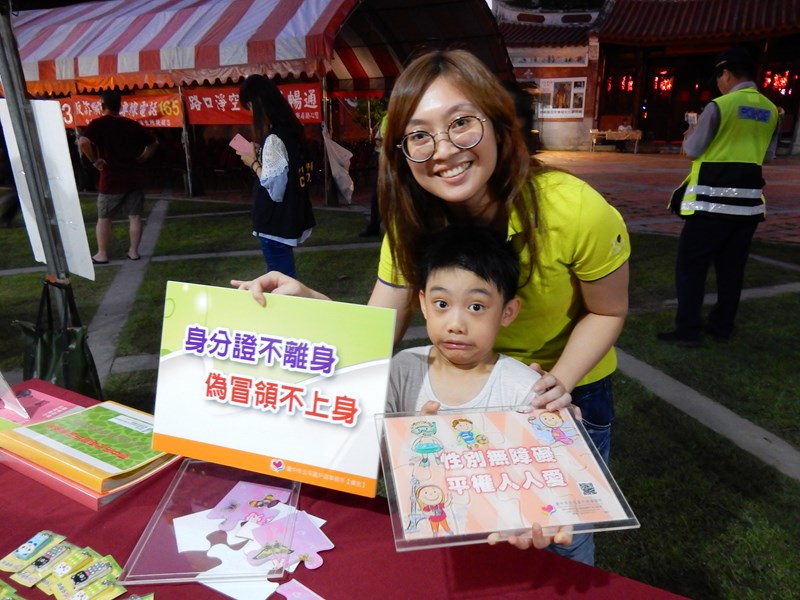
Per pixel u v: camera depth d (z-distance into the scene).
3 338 4.30
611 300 1.45
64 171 2.47
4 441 1.42
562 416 1.18
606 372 1.66
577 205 1.32
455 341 1.30
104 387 3.51
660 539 2.27
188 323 1.29
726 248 3.88
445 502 1.01
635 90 18.73
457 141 1.20
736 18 16.47
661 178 12.74
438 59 1.21
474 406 1.35
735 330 4.29
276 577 1.09
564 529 0.96
